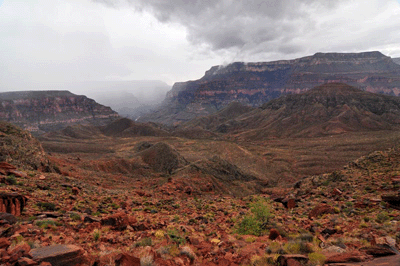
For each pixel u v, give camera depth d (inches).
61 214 653.9
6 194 579.2
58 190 1053.2
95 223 580.4
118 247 445.1
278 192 2004.2
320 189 1412.4
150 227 647.8
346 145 6845.5
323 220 730.8
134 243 446.3
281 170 5511.8
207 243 513.3
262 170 5561.0
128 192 1496.1
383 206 768.3
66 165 2442.2
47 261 279.4
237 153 6766.7
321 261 325.1
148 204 1110.4
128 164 3737.7
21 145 1836.9
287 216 856.3
